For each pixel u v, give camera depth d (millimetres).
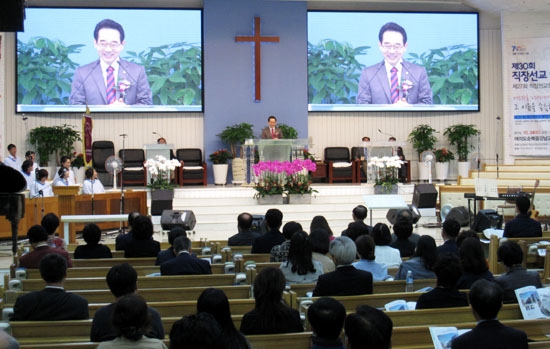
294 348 3805
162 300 5191
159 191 13562
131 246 7195
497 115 19797
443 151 18953
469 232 6766
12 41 18016
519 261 5172
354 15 19156
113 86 18391
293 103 19016
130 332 3273
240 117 18875
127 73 18438
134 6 18469
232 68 18797
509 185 16047
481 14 19688
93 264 6750
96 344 3682
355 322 2941
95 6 18266
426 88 19422
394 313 4273
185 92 18703
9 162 15469
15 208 8641
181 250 6066
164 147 16391
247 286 5215
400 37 19281
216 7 18719
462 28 19484
